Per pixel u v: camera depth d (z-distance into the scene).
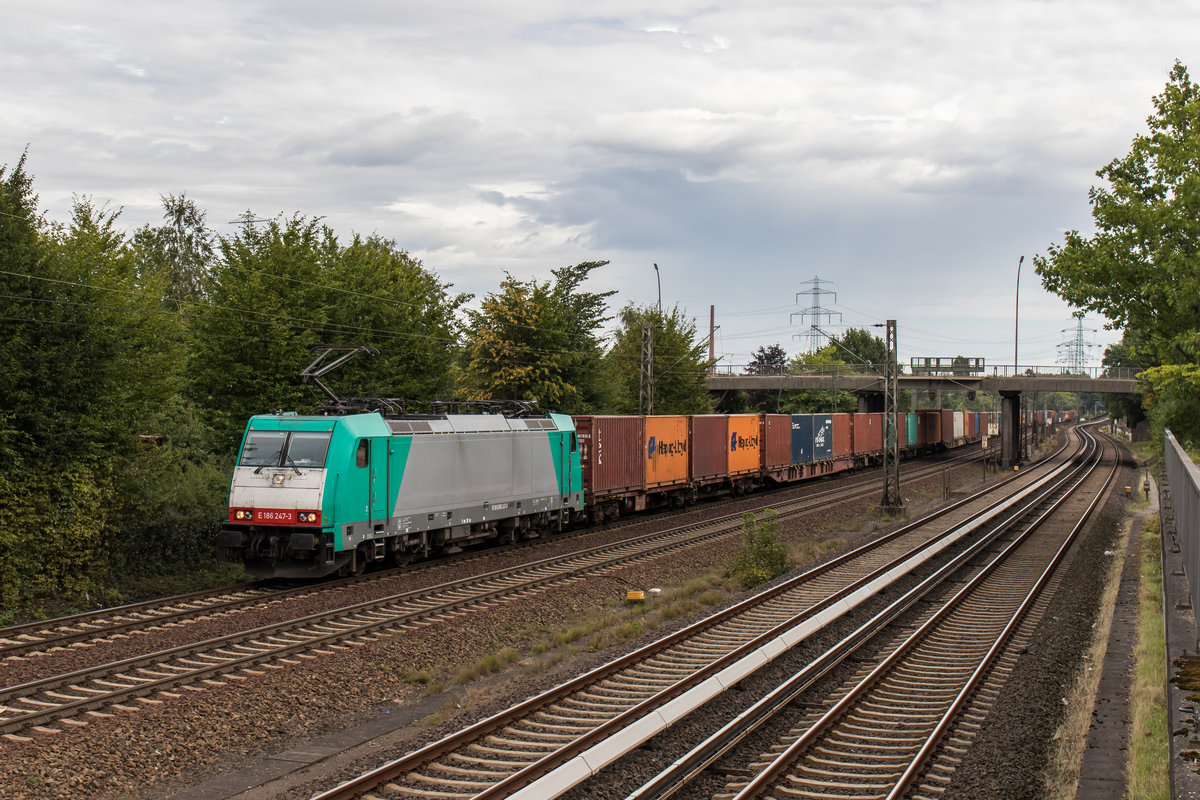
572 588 19.95
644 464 32.84
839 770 9.83
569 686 12.21
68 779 9.16
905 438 63.84
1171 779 8.02
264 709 11.55
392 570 20.69
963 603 19.55
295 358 24.61
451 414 22.94
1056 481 52.62
